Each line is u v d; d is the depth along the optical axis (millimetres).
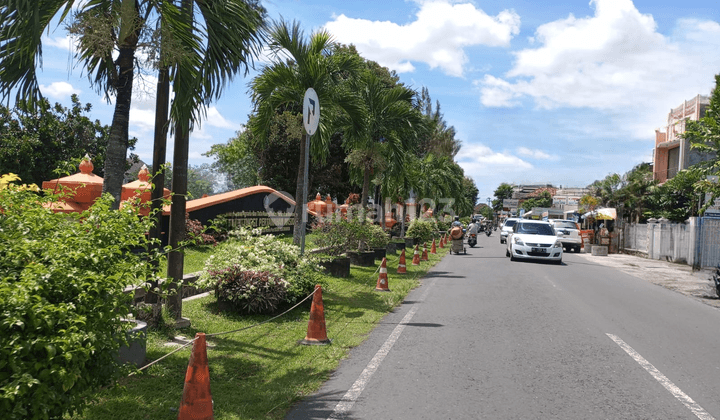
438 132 64625
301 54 11977
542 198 106688
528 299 11156
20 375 2824
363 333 7695
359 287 12109
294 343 6887
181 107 6629
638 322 8961
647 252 27422
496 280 14453
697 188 15398
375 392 5070
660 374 5820
